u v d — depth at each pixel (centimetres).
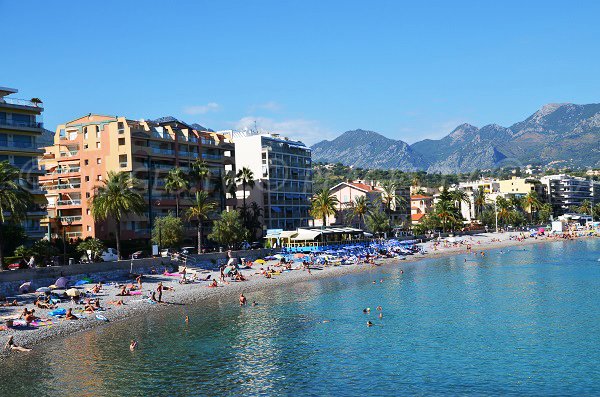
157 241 10481
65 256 8838
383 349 4884
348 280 9744
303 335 5422
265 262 11425
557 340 5078
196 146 13438
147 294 7631
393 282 9344
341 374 4219
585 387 3872
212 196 13762
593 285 8419
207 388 3928
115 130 11719
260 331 5597
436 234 19575
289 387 3938
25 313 5791
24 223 9556
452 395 3775
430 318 6159
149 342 5141
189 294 7850
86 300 6825
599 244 17838
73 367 4372
